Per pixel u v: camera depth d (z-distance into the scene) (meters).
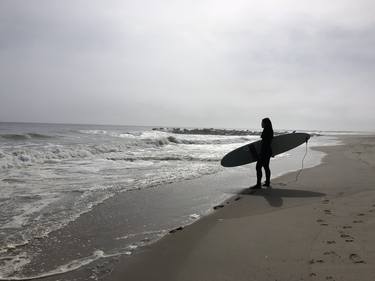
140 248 4.62
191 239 4.91
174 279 3.64
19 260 4.23
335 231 4.93
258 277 3.58
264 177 11.13
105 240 4.98
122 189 8.77
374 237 4.60
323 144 34.16
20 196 7.68
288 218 5.83
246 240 4.76
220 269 3.84
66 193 8.12
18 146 17.89
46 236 5.12
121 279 3.68
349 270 3.57
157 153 19.84
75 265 4.08
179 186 9.37
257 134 75.38
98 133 38.47
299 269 3.70
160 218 6.16
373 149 24.47
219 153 20.61
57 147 17.44
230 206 6.92
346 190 8.26
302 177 10.66
